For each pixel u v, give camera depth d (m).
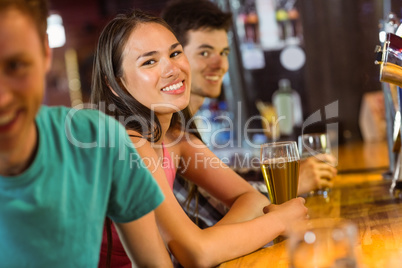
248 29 4.88
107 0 5.38
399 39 1.40
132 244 1.04
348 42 4.12
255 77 4.96
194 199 1.88
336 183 2.04
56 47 5.64
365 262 1.02
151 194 1.00
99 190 0.94
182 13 2.29
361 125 3.64
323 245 0.80
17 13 0.73
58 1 5.43
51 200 0.85
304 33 4.30
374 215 1.43
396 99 1.78
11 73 0.73
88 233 0.92
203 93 2.34
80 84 5.73
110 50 1.50
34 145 0.84
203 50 2.29
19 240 0.85
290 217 1.36
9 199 0.83
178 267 1.73
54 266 0.88
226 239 1.22
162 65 1.47
